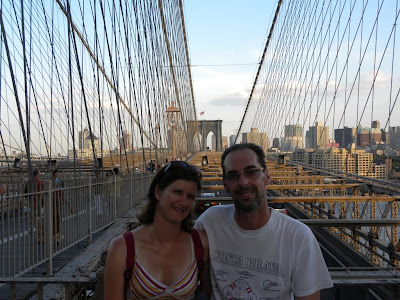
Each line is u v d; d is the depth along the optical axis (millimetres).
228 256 1790
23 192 4137
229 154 1789
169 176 1687
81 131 14539
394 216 7461
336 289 2275
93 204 6270
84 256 4836
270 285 1717
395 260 5449
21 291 4047
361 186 9281
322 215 10016
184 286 1669
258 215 1745
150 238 1709
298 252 1707
